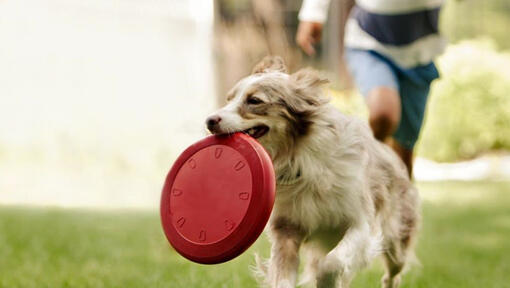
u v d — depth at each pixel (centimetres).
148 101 1916
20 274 668
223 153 466
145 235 945
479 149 2095
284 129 479
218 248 444
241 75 2027
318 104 484
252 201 441
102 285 612
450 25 2475
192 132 1884
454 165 2067
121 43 1898
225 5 2020
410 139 725
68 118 1828
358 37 714
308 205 488
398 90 682
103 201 1392
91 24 1864
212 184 462
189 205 466
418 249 903
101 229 1005
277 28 2028
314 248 520
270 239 505
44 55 1820
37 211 1212
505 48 2594
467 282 665
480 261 816
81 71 1852
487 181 1806
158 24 1952
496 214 1284
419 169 2020
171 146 1817
